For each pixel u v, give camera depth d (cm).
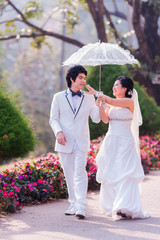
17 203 617
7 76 3750
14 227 515
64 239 454
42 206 658
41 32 1684
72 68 575
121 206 542
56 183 735
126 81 591
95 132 1214
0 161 820
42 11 1639
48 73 3662
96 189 816
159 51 1742
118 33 1806
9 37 1702
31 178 711
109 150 583
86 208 627
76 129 572
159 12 1725
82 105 575
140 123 608
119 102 577
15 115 792
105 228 504
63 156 580
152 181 884
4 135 754
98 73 1234
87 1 1559
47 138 2709
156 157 1123
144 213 569
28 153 827
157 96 1806
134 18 1628
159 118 1408
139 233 480
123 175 561
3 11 1617
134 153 579
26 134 799
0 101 782
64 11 1625
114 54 575
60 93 582
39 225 523
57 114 580
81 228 505
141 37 1667
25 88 3666
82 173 566
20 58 3809
